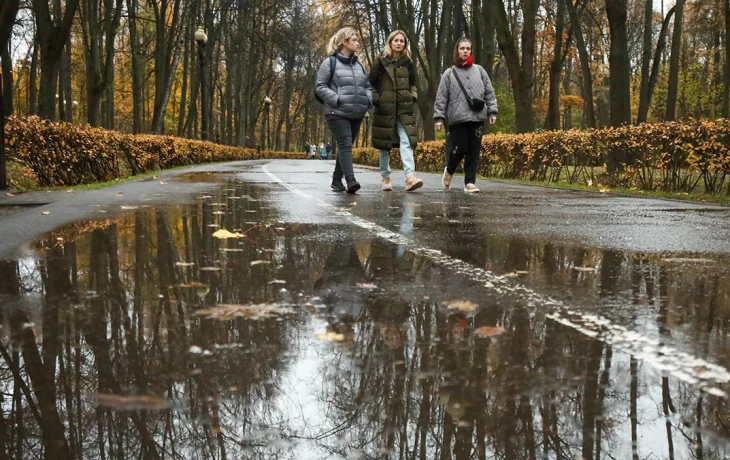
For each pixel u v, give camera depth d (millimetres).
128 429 1221
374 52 40625
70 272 2949
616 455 1108
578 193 9219
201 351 1736
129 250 3625
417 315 2160
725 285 2723
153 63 44875
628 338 1885
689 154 8672
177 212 5879
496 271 3055
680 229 4859
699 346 1801
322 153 69875
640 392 1427
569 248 3854
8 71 25453
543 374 1550
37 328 1979
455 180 13383
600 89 46125
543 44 39938
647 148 9516
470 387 1461
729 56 23219
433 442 1165
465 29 27016
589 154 11148
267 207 6520
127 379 1510
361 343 1817
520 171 13594
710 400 1376
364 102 8492
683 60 45844
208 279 2801
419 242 4062
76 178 10281
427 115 29047
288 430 1217
